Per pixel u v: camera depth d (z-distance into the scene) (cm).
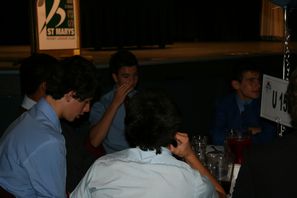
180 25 1109
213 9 1138
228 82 493
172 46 980
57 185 136
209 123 482
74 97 144
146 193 111
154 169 112
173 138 118
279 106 159
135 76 262
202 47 920
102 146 248
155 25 952
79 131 265
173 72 486
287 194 106
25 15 988
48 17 460
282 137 111
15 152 137
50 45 464
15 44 998
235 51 741
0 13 975
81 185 121
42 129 138
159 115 112
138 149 117
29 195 139
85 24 886
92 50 907
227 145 199
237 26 1171
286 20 175
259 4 1130
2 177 140
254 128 244
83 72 143
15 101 346
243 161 113
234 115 269
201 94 477
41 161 134
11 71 362
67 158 176
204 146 198
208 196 115
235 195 113
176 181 112
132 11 935
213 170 172
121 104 238
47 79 145
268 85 165
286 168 106
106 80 388
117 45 930
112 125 258
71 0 479
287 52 175
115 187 113
